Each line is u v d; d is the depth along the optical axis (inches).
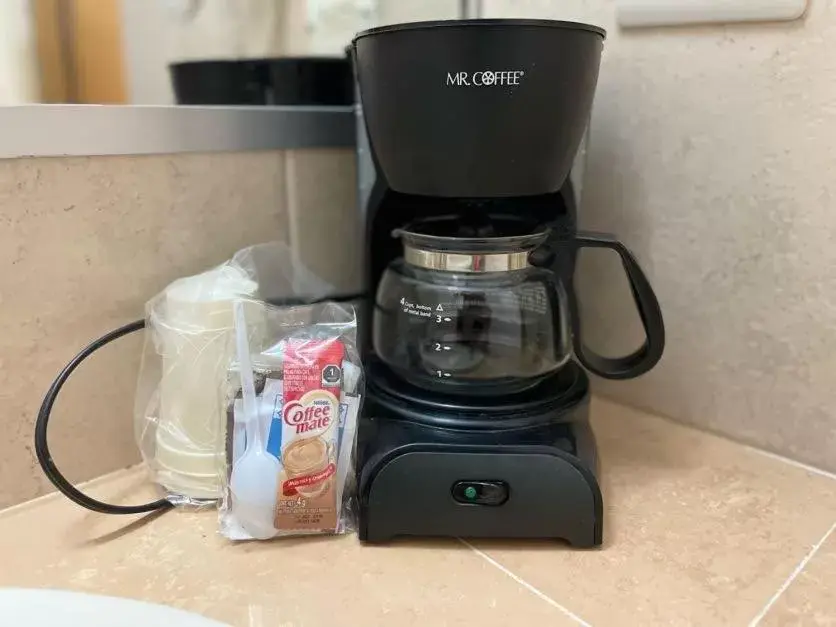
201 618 20.4
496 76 20.7
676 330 31.0
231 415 23.7
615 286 32.3
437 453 23.2
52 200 24.6
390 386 26.0
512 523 23.5
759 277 28.1
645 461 29.2
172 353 25.7
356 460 24.5
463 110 21.2
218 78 32.7
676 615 21.0
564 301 26.7
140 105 26.7
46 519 25.3
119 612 20.8
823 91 25.2
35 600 21.2
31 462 25.8
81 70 30.5
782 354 28.2
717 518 25.5
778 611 21.1
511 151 21.8
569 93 21.8
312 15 33.8
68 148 24.5
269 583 22.2
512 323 25.1
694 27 27.6
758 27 26.1
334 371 23.6
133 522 25.3
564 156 22.9
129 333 27.2
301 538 24.5
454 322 24.9
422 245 25.2
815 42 25.0
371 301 29.7
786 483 27.7
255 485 23.2
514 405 24.5
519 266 25.1
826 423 27.7
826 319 26.8
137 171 26.5
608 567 23.0
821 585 22.2
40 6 30.2
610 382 34.2
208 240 29.1
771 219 27.3
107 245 26.2
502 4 33.3
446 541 24.3
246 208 30.0
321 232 33.0
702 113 28.1
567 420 24.8
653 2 28.2
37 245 24.5
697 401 31.2
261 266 30.5
